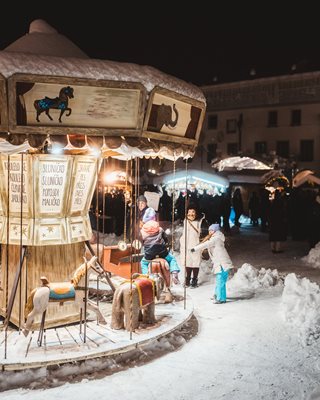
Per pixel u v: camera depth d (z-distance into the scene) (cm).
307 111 3903
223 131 4297
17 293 659
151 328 648
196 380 545
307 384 538
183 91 638
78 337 611
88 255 727
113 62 563
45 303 576
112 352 569
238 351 630
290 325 728
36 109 530
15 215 654
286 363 594
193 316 778
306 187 2353
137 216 910
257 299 891
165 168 2612
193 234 975
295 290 832
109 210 1778
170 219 2148
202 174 2381
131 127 585
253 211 2225
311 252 1285
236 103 4225
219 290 862
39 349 569
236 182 2553
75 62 538
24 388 516
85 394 506
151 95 580
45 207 644
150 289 655
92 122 561
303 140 3922
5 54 513
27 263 646
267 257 1362
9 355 549
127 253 866
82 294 608
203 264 1141
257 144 4122
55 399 495
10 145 545
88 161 665
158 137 624
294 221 1727
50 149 655
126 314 633
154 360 596
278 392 519
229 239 1723
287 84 3988
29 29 651
